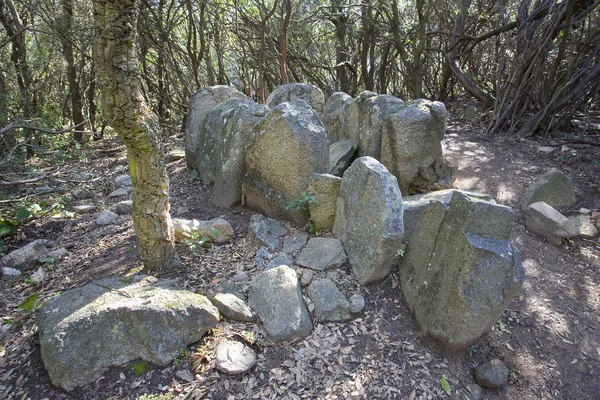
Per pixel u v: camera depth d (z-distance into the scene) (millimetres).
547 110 5758
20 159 5941
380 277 2822
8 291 2973
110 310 2264
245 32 8359
